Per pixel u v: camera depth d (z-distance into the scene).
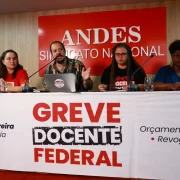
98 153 1.85
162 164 1.75
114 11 3.87
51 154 1.92
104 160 1.84
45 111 1.92
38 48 4.18
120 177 1.83
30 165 1.96
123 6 3.85
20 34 4.26
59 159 1.91
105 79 3.47
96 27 3.94
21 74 3.78
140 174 1.79
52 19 4.11
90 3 3.80
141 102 1.78
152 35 3.75
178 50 3.58
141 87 2.47
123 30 3.84
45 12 4.14
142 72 3.34
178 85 2.84
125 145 1.81
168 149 1.74
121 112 1.81
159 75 3.52
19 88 2.82
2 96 1.98
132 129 1.80
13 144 1.98
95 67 3.96
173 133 1.73
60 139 1.91
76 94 1.87
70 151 1.89
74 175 1.90
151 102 1.76
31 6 3.93
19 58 4.27
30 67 4.22
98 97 1.84
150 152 1.77
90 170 1.87
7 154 1.99
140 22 3.78
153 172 1.77
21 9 4.07
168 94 1.73
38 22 4.17
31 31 4.21
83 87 2.71
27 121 1.95
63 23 4.07
